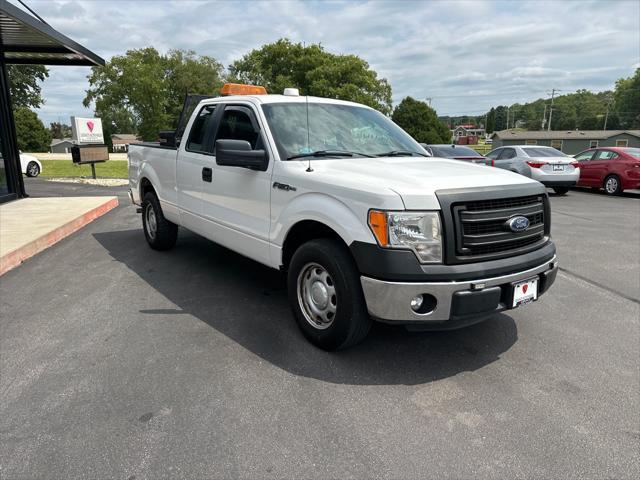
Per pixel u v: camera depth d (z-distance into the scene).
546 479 2.30
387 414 2.81
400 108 62.66
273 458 2.41
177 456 2.42
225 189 4.52
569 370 3.39
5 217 8.27
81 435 2.57
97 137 18.11
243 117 4.45
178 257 6.25
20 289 4.97
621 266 6.25
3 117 10.23
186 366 3.34
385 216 2.97
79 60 11.34
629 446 2.55
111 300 4.64
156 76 68.25
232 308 4.44
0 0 6.82
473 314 3.06
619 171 14.72
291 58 56.72
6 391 3.00
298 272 3.67
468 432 2.65
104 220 9.02
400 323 3.05
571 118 136.00
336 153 4.08
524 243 3.43
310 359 3.47
